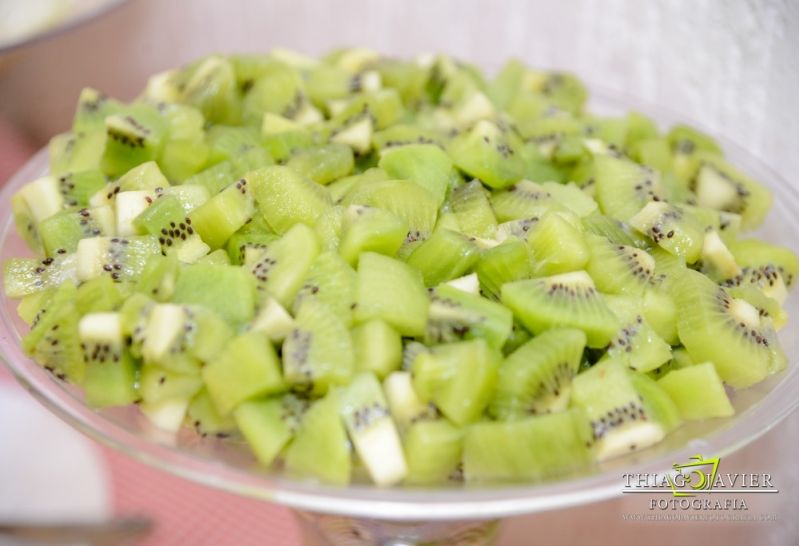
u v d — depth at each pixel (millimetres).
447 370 451
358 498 429
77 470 592
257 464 446
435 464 444
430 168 534
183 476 436
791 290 544
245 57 625
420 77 638
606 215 550
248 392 449
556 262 496
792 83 654
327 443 442
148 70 842
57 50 764
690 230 520
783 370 495
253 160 541
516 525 597
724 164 597
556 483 437
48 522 574
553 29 750
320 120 605
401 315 464
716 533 609
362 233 482
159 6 833
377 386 452
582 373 473
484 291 495
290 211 507
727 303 499
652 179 555
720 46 675
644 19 704
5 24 671
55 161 573
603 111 667
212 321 458
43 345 474
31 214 539
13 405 605
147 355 456
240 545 577
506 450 444
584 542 604
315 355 452
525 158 579
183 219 506
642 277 500
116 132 542
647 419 458
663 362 484
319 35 850
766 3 650
